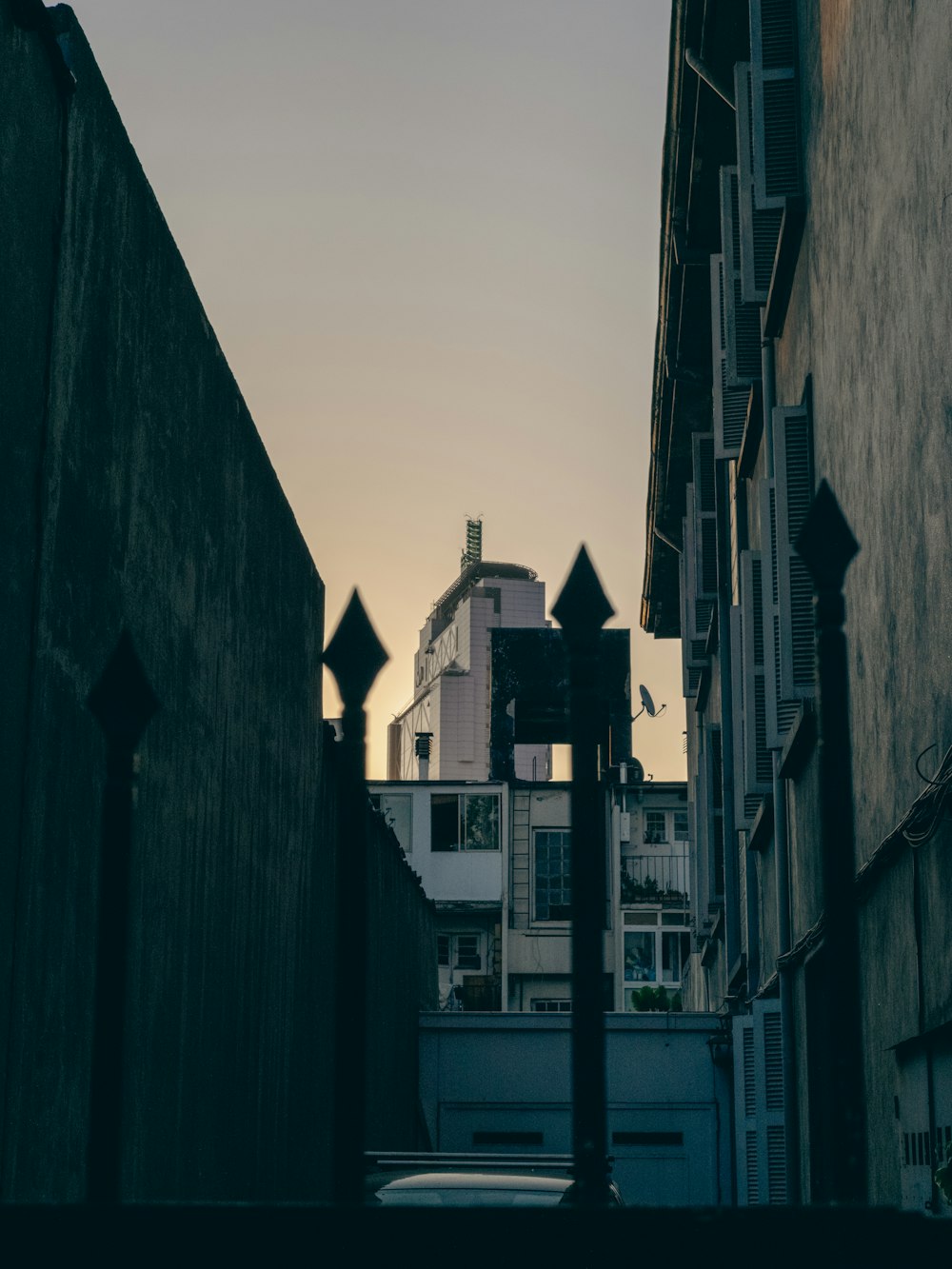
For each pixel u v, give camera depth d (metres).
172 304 8.26
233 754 9.89
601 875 2.14
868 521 8.52
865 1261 1.66
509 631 46.59
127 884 1.98
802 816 12.20
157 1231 1.68
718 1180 20.50
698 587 20.66
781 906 13.14
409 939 21.39
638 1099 20.89
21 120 5.87
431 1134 21.19
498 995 39.78
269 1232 1.68
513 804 41.34
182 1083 8.41
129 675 2.02
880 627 8.23
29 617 5.89
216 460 9.34
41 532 6.04
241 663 10.17
